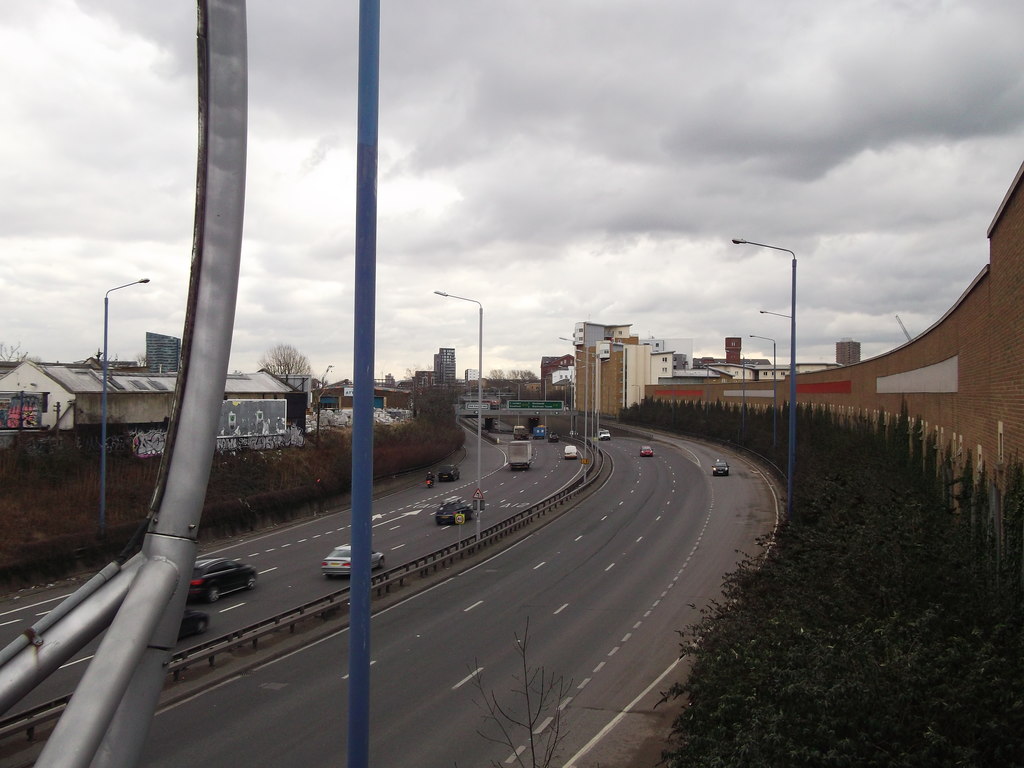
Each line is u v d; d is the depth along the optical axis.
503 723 14.38
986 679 8.39
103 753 3.62
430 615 23.59
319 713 14.88
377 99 6.04
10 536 29.44
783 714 8.28
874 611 11.66
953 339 23.53
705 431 94.31
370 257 5.97
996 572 13.46
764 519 41.41
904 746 7.88
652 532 38.94
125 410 40.75
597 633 21.12
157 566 3.93
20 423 38.09
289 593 26.47
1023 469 13.72
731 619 13.81
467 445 99.19
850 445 36.25
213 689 16.52
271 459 48.16
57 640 3.71
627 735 13.88
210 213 4.34
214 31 4.38
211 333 4.28
